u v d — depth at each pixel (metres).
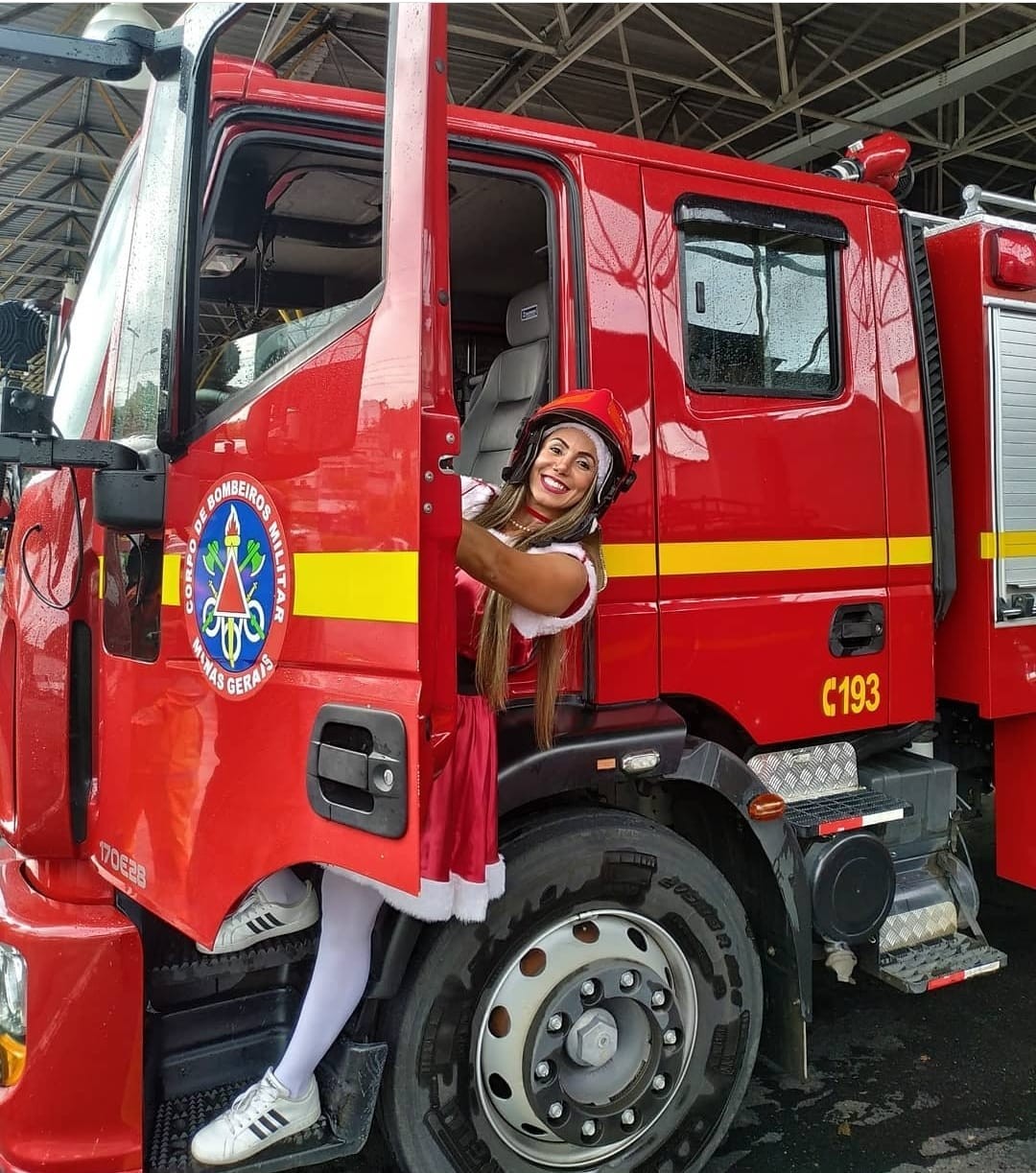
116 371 1.94
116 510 1.66
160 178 1.80
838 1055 2.98
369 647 1.36
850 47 8.51
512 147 2.15
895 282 2.73
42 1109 1.77
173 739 1.70
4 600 2.13
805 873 2.34
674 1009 2.18
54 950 1.79
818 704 2.55
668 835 2.13
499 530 1.91
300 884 1.97
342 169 2.26
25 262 13.66
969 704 3.11
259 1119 1.80
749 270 2.48
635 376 2.26
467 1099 1.97
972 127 10.46
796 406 2.51
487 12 7.94
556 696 1.99
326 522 1.43
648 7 7.76
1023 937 3.75
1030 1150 2.51
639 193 2.30
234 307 2.80
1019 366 2.86
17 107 9.15
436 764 1.34
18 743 1.90
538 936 2.02
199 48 1.65
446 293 1.37
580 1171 2.10
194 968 1.97
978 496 2.83
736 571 2.40
